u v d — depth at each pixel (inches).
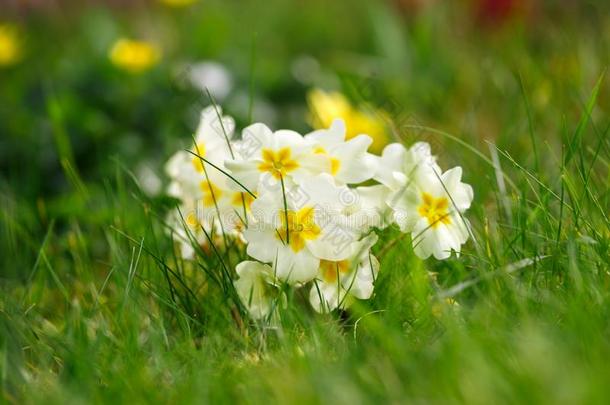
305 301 28.1
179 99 40.0
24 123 38.5
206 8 58.7
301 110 44.1
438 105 36.9
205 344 26.4
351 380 24.7
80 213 33.2
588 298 25.8
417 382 24.3
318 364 25.1
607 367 23.9
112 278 29.8
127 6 59.8
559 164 29.2
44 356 26.9
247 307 27.3
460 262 27.5
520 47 37.6
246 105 42.8
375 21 45.1
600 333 24.7
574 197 28.4
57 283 28.7
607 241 27.0
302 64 48.1
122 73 41.7
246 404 24.7
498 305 26.0
